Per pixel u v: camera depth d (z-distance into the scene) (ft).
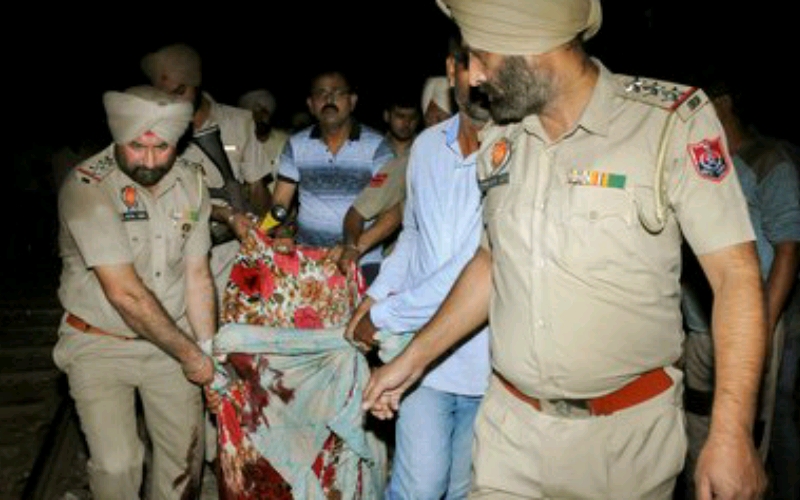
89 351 12.06
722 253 7.14
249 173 17.28
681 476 14.06
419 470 11.18
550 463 8.09
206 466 16.07
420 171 11.21
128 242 11.71
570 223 7.47
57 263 37.76
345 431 11.97
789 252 11.80
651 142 7.32
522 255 7.79
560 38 7.25
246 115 17.16
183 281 12.64
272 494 12.03
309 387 11.94
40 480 15.16
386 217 13.89
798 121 29.43
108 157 11.95
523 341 7.86
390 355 11.18
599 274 7.44
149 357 12.18
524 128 7.91
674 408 7.89
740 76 12.34
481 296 8.87
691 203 7.19
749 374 6.92
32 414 19.77
